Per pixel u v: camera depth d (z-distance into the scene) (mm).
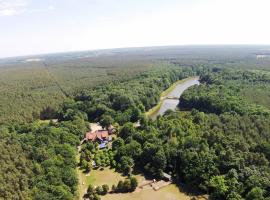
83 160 149750
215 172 123562
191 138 143000
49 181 120562
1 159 125625
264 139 139750
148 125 179500
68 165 139125
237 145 133875
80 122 194750
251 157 123375
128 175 138875
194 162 130000
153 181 132375
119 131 184000
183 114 192500
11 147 138000
